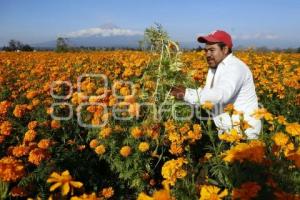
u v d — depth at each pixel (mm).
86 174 4809
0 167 2854
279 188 2668
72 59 15859
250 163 2791
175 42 5355
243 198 2367
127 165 4641
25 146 4031
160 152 4898
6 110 5340
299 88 7992
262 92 7902
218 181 3396
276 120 4016
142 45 5504
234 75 4703
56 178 2330
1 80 9133
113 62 12922
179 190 3018
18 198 3787
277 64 12062
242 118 3848
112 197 4832
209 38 4938
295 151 2961
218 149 3766
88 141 5488
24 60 17953
